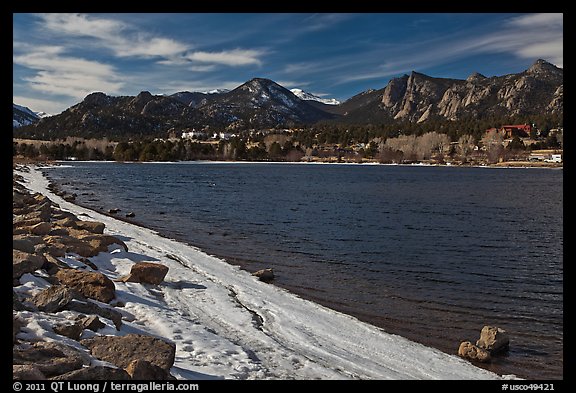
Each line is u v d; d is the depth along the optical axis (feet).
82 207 140.67
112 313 37.50
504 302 57.06
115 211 132.05
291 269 70.59
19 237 53.67
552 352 41.60
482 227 119.65
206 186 248.32
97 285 43.91
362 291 59.98
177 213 136.87
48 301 35.45
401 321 49.01
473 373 36.35
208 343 37.32
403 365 36.99
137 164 572.10
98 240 65.67
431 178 343.05
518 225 123.65
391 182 298.35
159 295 50.31
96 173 352.90
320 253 84.07
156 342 31.04
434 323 48.83
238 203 168.55
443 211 153.38
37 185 209.67
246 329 42.37
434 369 36.55
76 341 30.58
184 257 73.41
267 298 53.31
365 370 35.40
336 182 294.46
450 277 69.05
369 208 159.33
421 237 103.91
